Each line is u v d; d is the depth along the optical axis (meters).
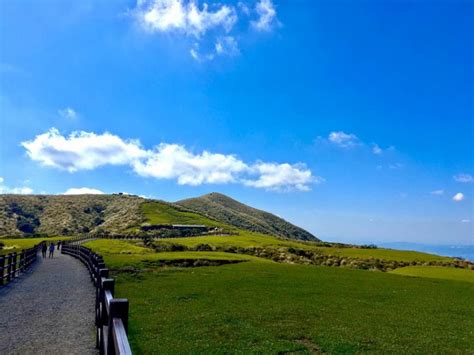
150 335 14.22
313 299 23.55
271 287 27.64
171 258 43.75
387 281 35.06
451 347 14.71
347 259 77.12
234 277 32.28
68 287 22.42
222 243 87.44
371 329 16.64
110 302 6.62
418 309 22.31
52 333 12.24
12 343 11.14
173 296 22.58
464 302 25.75
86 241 86.25
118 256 45.50
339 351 13.32
